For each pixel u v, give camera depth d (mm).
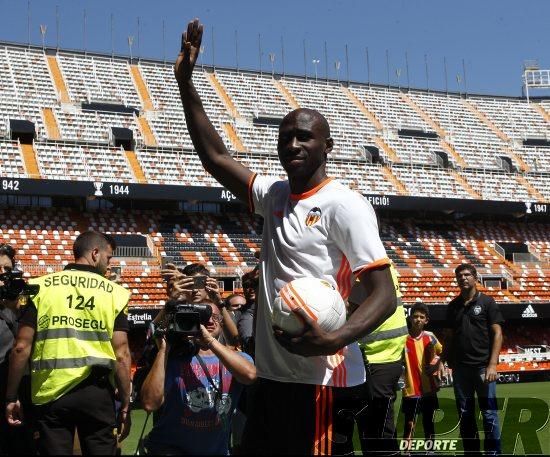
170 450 4531
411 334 8547
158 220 28234
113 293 4855
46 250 24812
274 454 3279
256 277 6578
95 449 4582
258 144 33125
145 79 35469
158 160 29125
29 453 5973
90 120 31016
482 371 7543
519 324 28484
